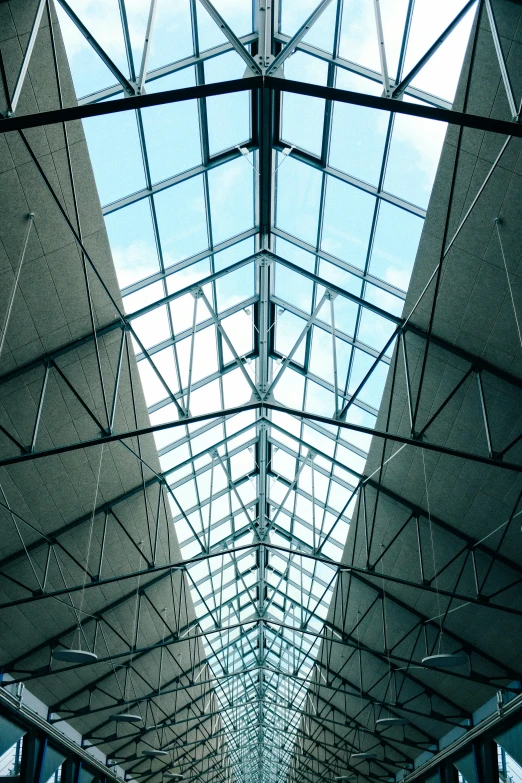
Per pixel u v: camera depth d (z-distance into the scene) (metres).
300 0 15.45
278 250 21.53
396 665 33.69
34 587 24.81
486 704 30.14
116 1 14.05
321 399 25.12
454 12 13.48
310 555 26.20
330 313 21.16
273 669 40.09
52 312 18.06
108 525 25.81
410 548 26.09
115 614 30.44
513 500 20.95
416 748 40.97
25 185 15.20
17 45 13.05
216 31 15.73
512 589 23.59
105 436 18.19
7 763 30.06
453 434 20.75
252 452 30.28
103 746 40.84
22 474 20.88
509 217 15.43
